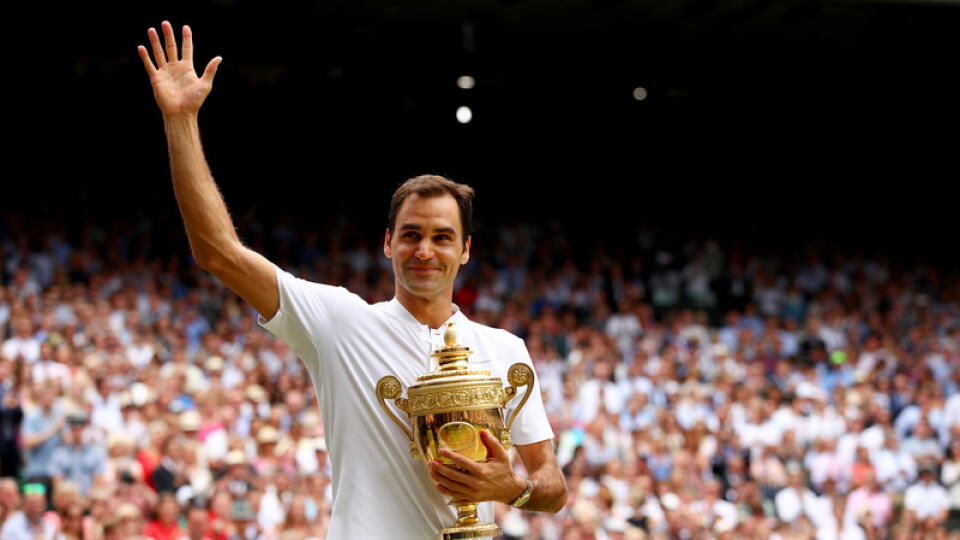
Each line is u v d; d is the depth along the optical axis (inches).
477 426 109.5
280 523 372.8
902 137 1110.4
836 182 1104.8
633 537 415.2
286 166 930.7
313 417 436.5
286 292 114.3
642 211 1064.2
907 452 564.4
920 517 515.5
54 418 408.5
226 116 916.6
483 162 1026.7
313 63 917.8
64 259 668.7
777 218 1082.7
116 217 768.9
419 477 114.9
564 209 1042.1
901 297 889.5
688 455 501.0
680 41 927.0
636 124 1076.5
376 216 941.8
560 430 513.3
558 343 667.4
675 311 817.5
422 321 118.8
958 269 1010.7
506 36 906.1
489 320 700.7
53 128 880.3
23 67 871.7
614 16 856.9
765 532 447.2
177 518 360.2
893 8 832.3
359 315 117.1
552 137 1052.5
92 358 462.6
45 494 374.6
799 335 768.9
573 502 440.1
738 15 855.7
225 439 425.7
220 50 880.9
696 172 1087.0
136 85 895.1
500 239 911.7
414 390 111.1
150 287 628.4
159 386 457.1
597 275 837.2
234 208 885.8
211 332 585.3
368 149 964.6
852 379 656.4
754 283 863.7
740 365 656.4
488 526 114.1
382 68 945.5
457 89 994.7
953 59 980.6
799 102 1087.0
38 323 514.3
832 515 489.7
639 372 595.8
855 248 1029.2
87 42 866.1
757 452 519.5
